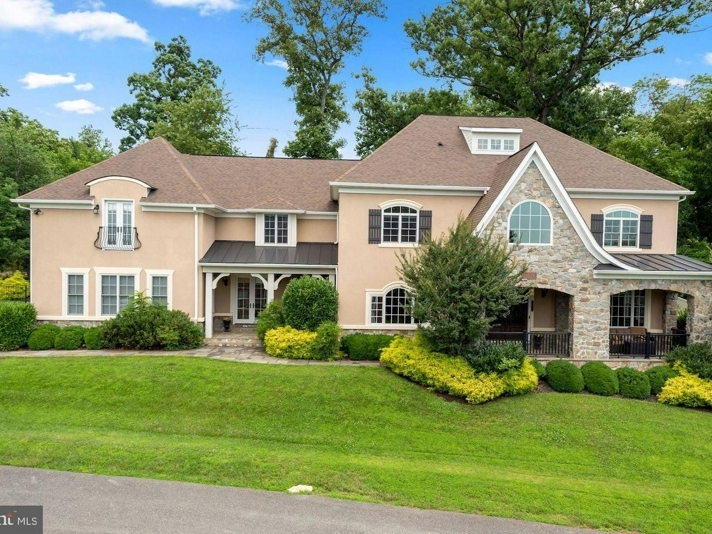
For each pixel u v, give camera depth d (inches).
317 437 474.0
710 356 636.1
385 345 717.9
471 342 608.7
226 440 454.3
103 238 794.2
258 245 887.7
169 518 287.3
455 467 418.6
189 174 853.8
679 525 324.5
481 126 944.3
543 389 623.8
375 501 323.9
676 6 1346.0
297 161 1050.1
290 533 275.7
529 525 304.8
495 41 1544.0
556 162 849.5
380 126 1670.8
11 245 1128.2
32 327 754.2
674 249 820.0
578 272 687.1
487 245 598.2
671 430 518.3
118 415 500.1
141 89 2220.7
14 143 1203.2
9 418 482.3
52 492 317.1
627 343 715.4
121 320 739.4
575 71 1513.3
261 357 711.7
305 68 1664.6
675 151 1133.1
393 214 797.9
